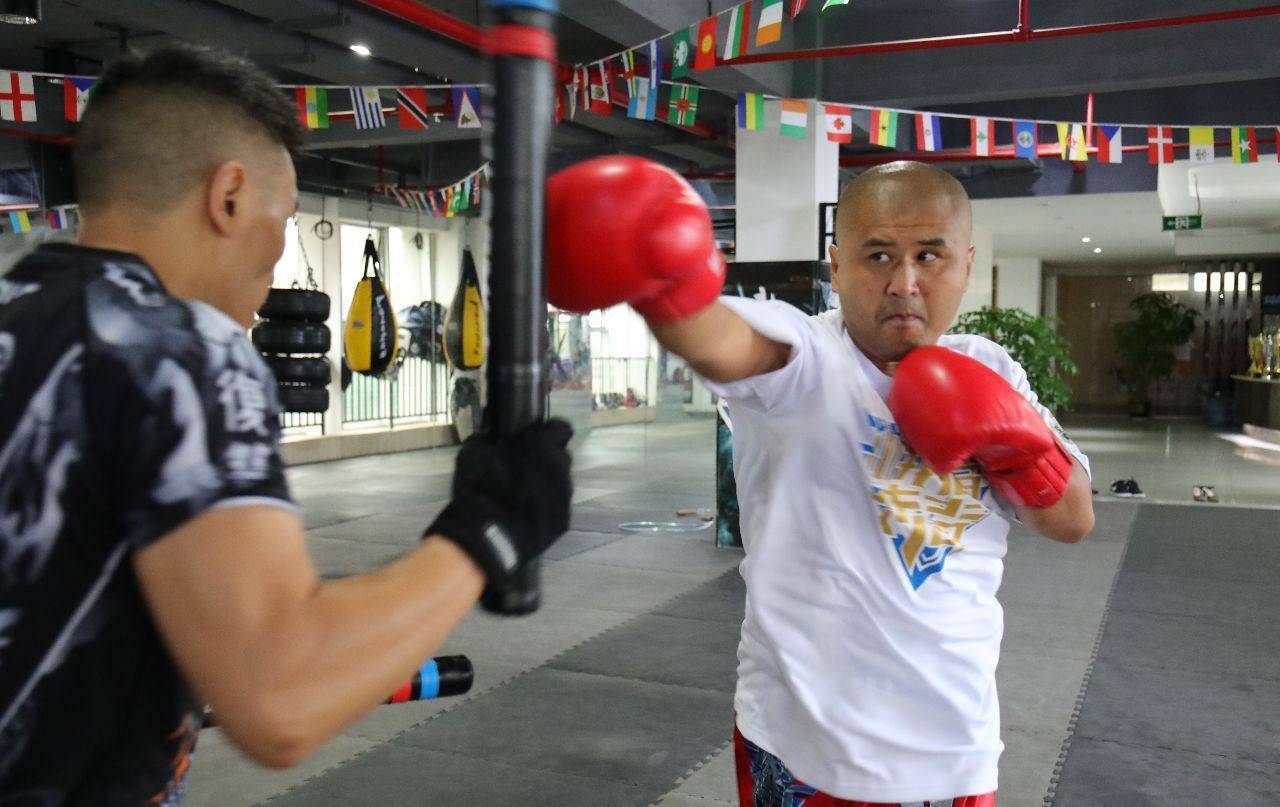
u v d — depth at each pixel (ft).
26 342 2.38
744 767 4.51
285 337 26.37
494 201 2.29
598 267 2.56
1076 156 17.89
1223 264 62.49
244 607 2.20
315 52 19.16
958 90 19.81
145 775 2.56
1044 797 9.23
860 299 4.15
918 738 4.09
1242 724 11.01
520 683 12.28
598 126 25.86
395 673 2.26
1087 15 18.57
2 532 2.31
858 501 4.13
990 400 3.76
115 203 2.71
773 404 4.07
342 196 34.24
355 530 22.50
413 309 40.22
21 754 2.35
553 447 2.45
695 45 15.69
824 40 20.59
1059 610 15.78
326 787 9.37
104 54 21.56
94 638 2.38
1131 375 63.41
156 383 2.35
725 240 37.99
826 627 4.14
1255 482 30.53
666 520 24.16
